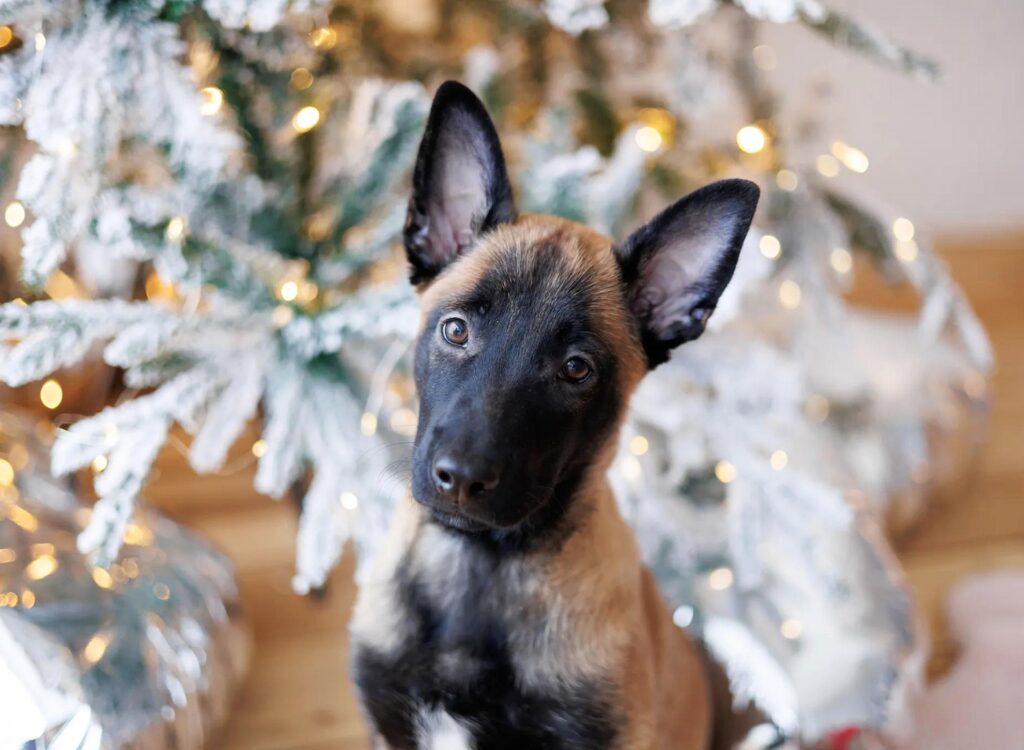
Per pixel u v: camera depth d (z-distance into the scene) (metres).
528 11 0.97
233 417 0.77
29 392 0.93
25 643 0.75
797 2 0.76
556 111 0.91
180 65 0.72
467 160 0.72
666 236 0.70
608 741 0.69
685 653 0.81
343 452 0.79
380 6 0.98
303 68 0.85
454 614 0.70
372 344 0.87
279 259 0.80
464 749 0.71
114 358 0.73
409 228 0.72
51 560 0.81
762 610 0.91
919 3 1.54
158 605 0.84
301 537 0.78
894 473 1.12
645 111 1.00
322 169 0.84
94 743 0.74
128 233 0.74
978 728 0.92
